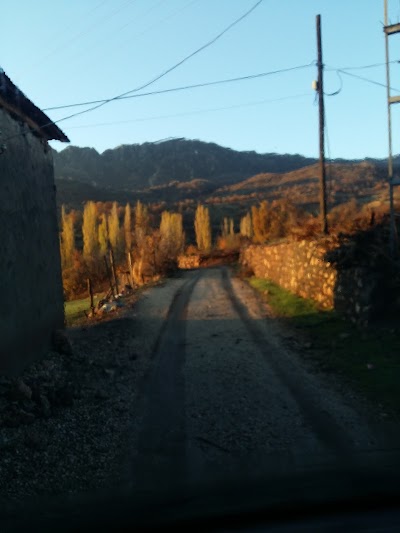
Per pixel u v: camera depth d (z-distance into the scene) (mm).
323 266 14180
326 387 7848
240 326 13188
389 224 12531
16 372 8602
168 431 6461
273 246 21297
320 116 16203
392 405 6801
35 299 9930
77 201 114000
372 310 10930
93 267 37156
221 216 95875
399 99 11719
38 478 5141
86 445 6070
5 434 6188
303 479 3996
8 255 8531
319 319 12648
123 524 3445
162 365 9883
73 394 7844
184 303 18000
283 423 6473
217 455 5527
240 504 3520
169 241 35312
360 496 3584
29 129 10031
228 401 7516
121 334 13039
